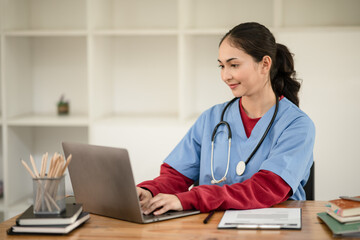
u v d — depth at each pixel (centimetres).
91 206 145
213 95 305
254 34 161
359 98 261
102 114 295
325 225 131
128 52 311
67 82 317
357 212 128
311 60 264
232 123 178
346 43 260
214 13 299
